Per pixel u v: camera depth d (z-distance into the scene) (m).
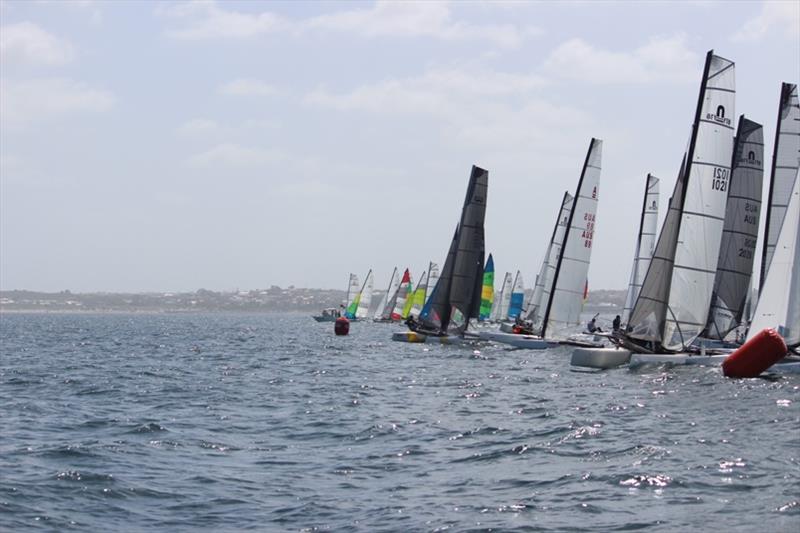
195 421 27.25
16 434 24.78
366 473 19.17
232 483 18.20
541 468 19.30
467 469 19.44
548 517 15.20
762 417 25.34
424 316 64.88
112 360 57.78
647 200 57.94
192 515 15.77
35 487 17.73
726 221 45.22
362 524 14.98
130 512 16.00
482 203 61.84
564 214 63.06
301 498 16.86
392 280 142.88
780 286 35.38
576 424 25.30
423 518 15.28
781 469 18.06
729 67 39.03
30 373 46.84
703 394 31.22
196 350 69.12
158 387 38.44
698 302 39.59
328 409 30.00
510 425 25.58
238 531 14.74
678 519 14.78
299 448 22.34
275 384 39.56
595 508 15.66
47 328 139.50
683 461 19.28
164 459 20.84
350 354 60.66
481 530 14.49
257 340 88.44
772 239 43.50
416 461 20.44
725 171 39.38
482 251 68.62
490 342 61.88
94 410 30.39
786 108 43.03
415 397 33.59
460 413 28.55
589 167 52.38
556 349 53.78
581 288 53.62
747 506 15.37
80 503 16.61
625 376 38.69
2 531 14.80
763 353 34.44
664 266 40.50
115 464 20.17
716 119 39.09
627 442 21.92
